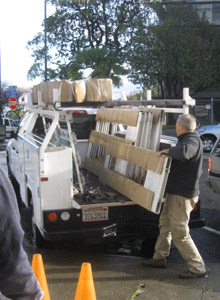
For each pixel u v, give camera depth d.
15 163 7.66
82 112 6.31
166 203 4.51
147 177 4.51
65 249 5.56
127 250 5.52
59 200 4.78
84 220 4.83
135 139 5.06
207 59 29.86
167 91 33.41
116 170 5.53
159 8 30.36
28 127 6.79
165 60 29.17
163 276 4.49
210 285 4.24
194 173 4.32
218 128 16.50
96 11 31.22
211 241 5.96
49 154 4.71
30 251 5.45
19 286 1.84
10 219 1.80
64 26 32.09
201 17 31.20
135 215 5.00
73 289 4.17
